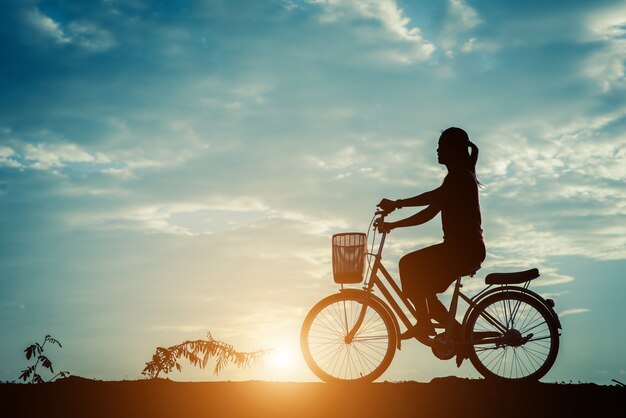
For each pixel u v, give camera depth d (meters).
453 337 7.54
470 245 7.33
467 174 7.43
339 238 7.67
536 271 7.57
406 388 7.07
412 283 7.51
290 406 6.74
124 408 6.72
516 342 7.49
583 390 7.02
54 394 7.02
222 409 6.68
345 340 7.66
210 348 8.00
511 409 6.70
